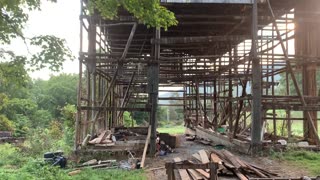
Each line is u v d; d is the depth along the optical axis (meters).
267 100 12.05
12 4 5.60
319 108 11.24
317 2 12.16
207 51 17.59
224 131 14.90
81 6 10.40
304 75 12.59
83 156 10.02
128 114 25.05
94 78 12.19
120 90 20.56
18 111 23.92
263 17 11.79
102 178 7.39
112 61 10.63
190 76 16.89
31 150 13.27
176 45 15.72
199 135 17.55
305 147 11.08
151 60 10.84
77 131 10.20
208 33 15.19
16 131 21.52
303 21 11.79
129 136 12.53
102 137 11.32
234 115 16.39
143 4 6.36
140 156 10.51
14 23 6.03
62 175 7.55
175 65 16.83
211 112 20.98
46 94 36.69
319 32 12.38
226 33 14.84
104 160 9.64
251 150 10.88
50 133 18.14
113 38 15.50
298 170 8.54
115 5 6.41
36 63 6.22
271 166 9.10
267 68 14.66
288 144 11.15
